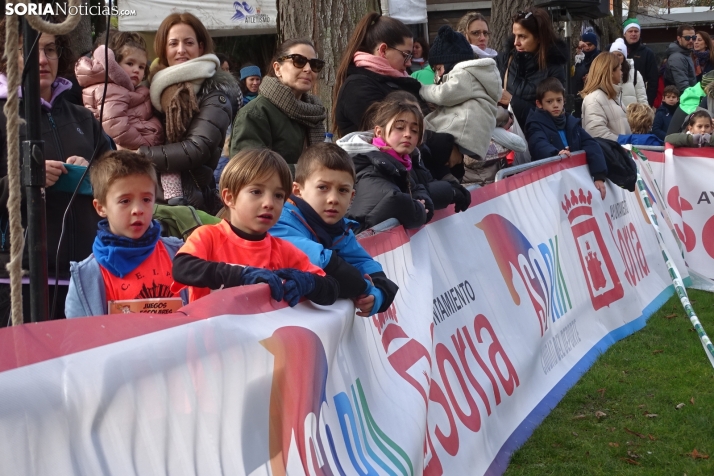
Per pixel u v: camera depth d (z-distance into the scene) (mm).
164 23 3791
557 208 5301
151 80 3793
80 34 6586
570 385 4660
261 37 11523
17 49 1892
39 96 2232
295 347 2002
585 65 10273
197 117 3674
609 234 6215
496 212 4434
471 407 3471
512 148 5254
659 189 7754
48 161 2627
